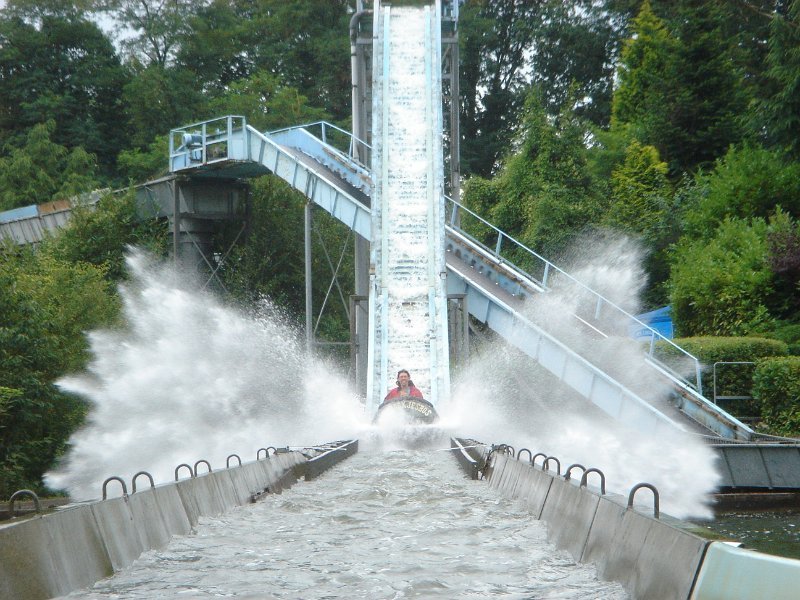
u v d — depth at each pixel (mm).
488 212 58531
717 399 28203
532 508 11516
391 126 39625
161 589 7270
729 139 51344
